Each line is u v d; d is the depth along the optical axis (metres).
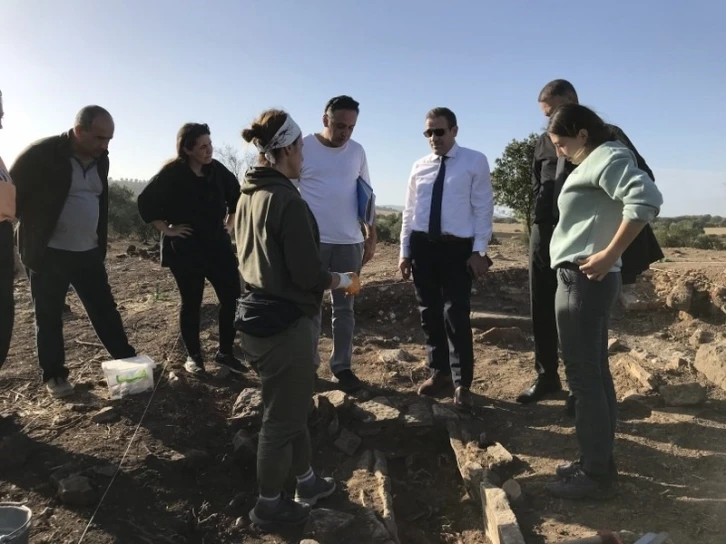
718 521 2.90
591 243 2.90
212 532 2.98
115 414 3.82
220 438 3.79
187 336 4.59
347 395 4.25
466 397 4.20
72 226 4.07
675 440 3.69
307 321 2.76
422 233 4.40
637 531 2.85
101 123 3.91
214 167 4.42
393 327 6.38
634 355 5.23
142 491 3.12
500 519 2.89
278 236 2.61
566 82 3.82
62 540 2.72
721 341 5.34
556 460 3.59
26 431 3.62
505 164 16.80
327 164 4.22
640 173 2.70
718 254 12.80
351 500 3.26
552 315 4.30
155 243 13.91
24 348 5.18
